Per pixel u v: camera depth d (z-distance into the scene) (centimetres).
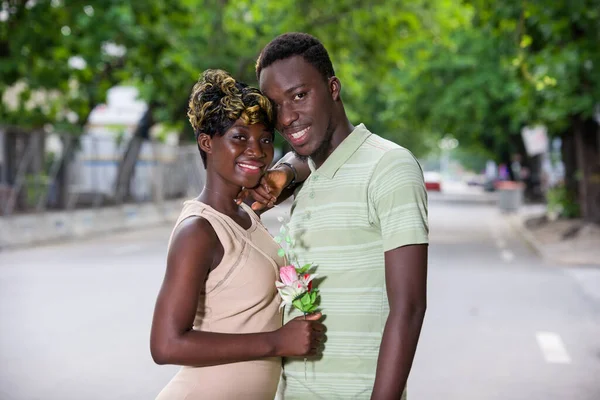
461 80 2722
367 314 227
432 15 2061
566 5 1123
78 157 2089
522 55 1243
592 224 1727
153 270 1226
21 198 1859
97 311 857
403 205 214
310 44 228
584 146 1753
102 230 2138
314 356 233
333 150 235
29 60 1456
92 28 1504
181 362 213
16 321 802
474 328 774
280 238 228
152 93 2284
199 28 2184
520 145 3872
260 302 228
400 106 3147
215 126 226
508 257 1441
